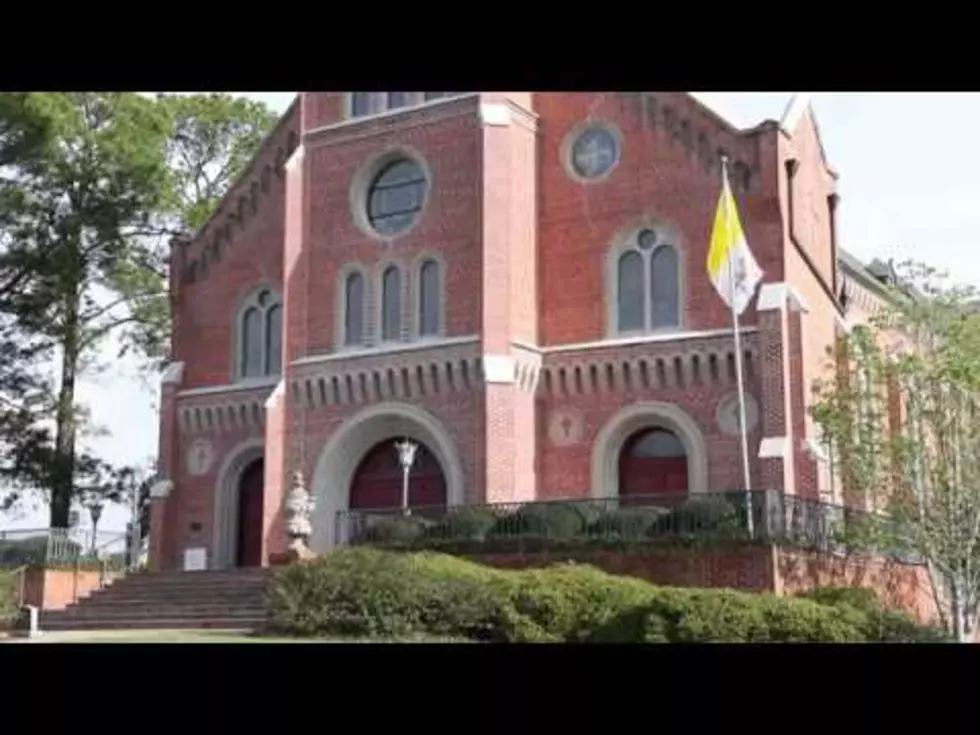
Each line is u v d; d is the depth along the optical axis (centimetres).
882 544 2928
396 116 3616
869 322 3544
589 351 3353
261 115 5381
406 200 3619
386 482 3556
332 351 3616
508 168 3416
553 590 2283
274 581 2453
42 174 4100
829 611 2095
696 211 3309
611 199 3428
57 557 3719
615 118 3453
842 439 3011
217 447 3988
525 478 3328
